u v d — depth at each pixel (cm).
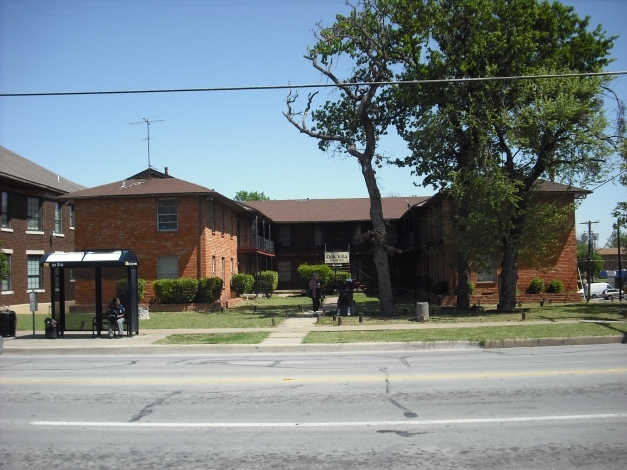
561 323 1997
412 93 2550
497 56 2444
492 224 2359
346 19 2644
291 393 976
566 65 2489
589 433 713
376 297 4122
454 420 780
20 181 3244
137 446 689
